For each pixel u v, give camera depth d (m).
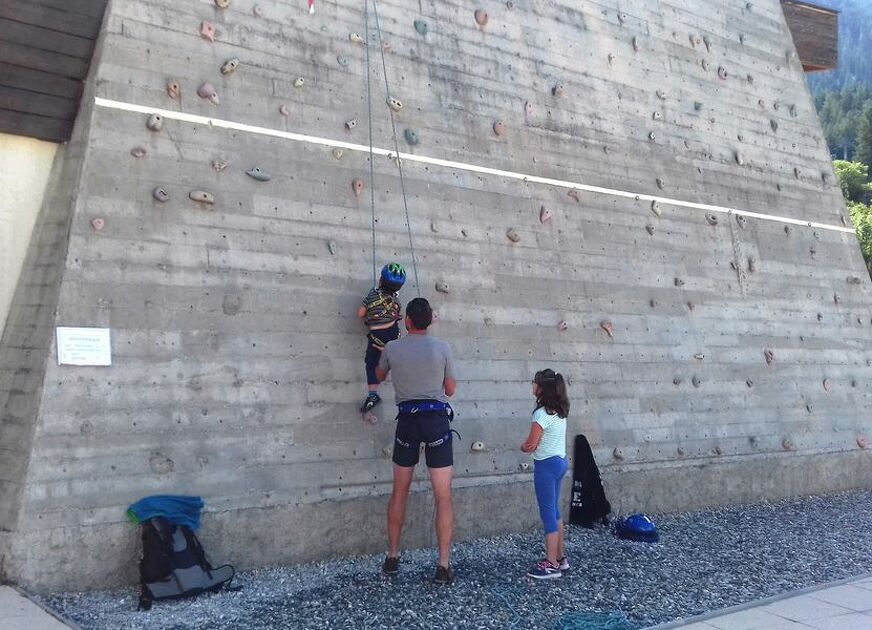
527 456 8.33
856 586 6.86
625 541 8.05
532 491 8.26
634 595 6.38
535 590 6.39
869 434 11.71
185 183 6.82
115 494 6.04
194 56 7.05
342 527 7.05
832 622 5.85
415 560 7.10
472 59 8.99
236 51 7.30
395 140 8.19
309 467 6.98
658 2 11.05
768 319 11.08
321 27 7.89
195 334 6.63
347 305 7.52
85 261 6.23
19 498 5.71
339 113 7.85
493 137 8.96
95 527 5.91
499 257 8.69
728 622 5.82
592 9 10.30
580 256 9.38
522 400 8.45
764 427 10.48
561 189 9.44
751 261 11.15
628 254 9.84
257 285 7.03
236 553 6.47
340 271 7.54
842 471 11.17
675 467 9.40
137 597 5.82
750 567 7.34
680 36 11.22
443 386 6.65
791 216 11.94
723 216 11.02
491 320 8.45
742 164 11.51
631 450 9.12
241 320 6.88
